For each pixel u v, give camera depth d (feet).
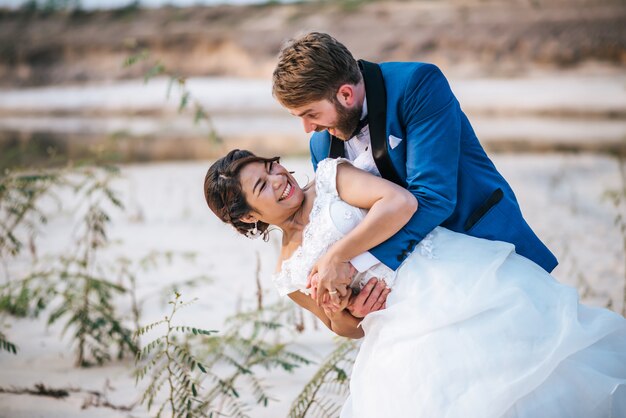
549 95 88.84
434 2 141.28
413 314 7.98
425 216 8.21
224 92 108.99
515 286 8.10
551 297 8.20
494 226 8.85
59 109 107.96
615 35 120.98
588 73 115.55
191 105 93.50
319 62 8.20
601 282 17.43
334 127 8.86
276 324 12.65
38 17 161.27
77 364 13.39
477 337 7.75
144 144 59.16
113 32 154.20
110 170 16.53
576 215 25.85
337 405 11.45
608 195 25.44
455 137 8.53
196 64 143.33
